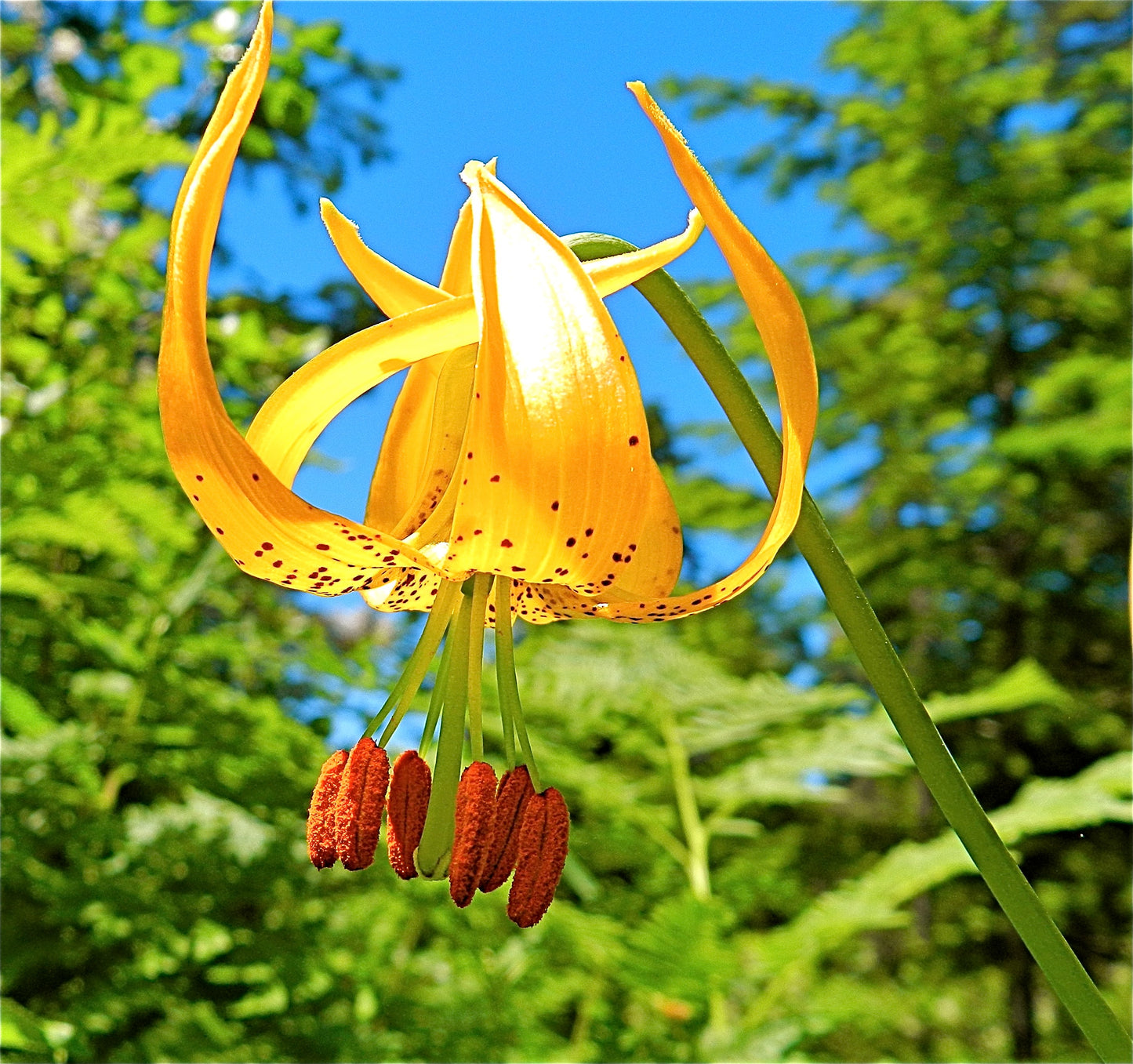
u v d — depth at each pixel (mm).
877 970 754
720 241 81
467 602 99
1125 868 825
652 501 105
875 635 94
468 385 97
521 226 82
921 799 796
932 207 813
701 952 233
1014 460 784
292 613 403
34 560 289
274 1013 265
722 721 327
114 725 269
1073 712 774
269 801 290
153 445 289
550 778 311
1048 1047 801
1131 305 823
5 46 388
